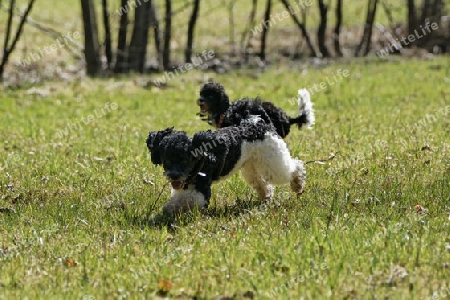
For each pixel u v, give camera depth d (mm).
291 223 10203
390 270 8312
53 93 24516
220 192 12031
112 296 7941
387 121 18391
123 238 9883
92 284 8320
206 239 9711
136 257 9078
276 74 28703
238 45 38250
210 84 11641
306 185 12359
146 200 11641
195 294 8008
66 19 44562
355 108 20953
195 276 8398
